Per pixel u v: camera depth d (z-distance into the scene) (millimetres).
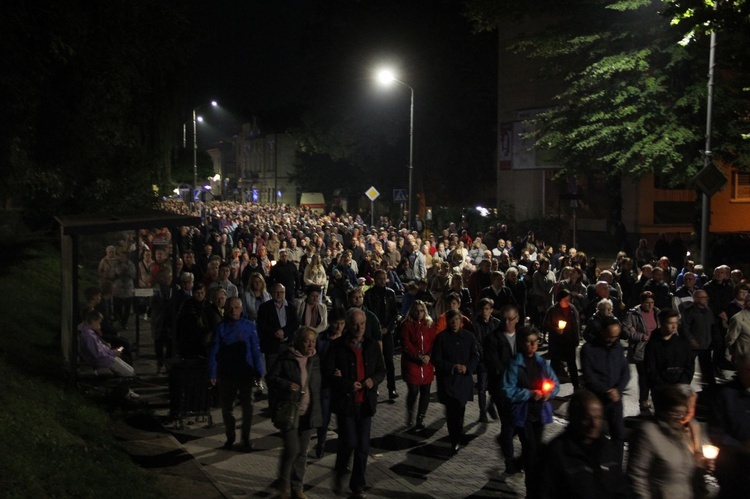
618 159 26359
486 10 30094
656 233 37625
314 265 19000
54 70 15789
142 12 18062
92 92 17031
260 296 13875
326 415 9398
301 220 44406
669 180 26812
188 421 11297
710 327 12438
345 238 35594
